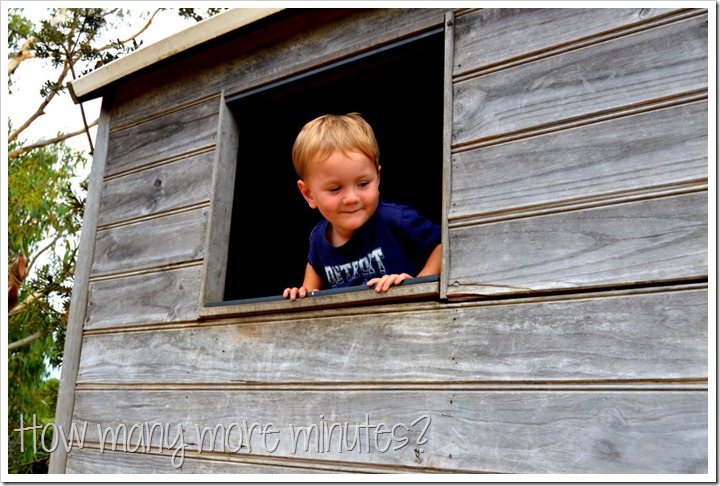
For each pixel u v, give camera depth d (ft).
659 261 5.16
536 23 6.27
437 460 5.81
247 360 7.42
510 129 6.16
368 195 7.13
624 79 5.65
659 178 5.30
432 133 11.12
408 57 7.42
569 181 5.73
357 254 7.50
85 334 9.35
